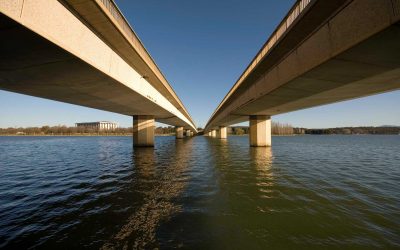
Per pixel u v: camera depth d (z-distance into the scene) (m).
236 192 10.06
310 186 11.16
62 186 11.79
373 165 18.98
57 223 6.78
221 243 5.46
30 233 6.13
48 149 40.50
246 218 7.01
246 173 14.77
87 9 10.67
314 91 15.06
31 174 15.84
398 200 8.83
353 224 6.52
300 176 13.78
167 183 11.98
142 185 11.59
